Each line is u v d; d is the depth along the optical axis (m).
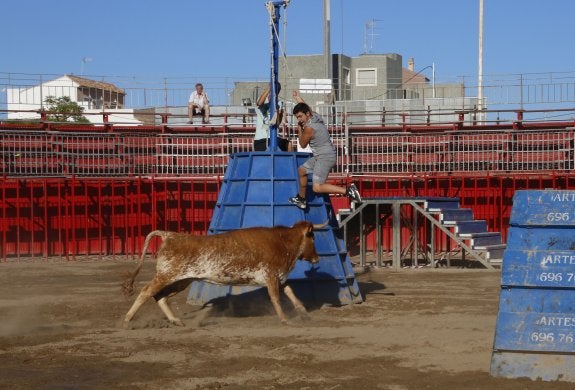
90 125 28.41
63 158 26.75
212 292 14.20
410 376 8.80
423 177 27.02
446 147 27.98
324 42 36.34
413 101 35.34
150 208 26.91
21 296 16.31
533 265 8.69
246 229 12.50
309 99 37.12
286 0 14.86
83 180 26.56
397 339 10.88
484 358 9.62
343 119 29.33
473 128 28.73
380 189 27.47
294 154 14.87
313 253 12.95
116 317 13.22
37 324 12.60
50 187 26.61
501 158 27.53
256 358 9.73
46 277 20.22
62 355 10.01
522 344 8.65
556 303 8.62
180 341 10.87
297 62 43.91
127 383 8.63
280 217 14.37
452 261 24.75
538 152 27.31
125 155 27.36
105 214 26.80
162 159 27.69
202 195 27.20
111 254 26.77
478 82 33.78
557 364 8.55
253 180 14.66
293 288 14.16
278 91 15.27
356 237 26.62
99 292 16.98
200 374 9.00
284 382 8.60
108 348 10.41
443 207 23.11
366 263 23.98
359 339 10.90
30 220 26.41
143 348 10.41
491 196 27.17
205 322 12.62
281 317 12.38
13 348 10.49
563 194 8.69
